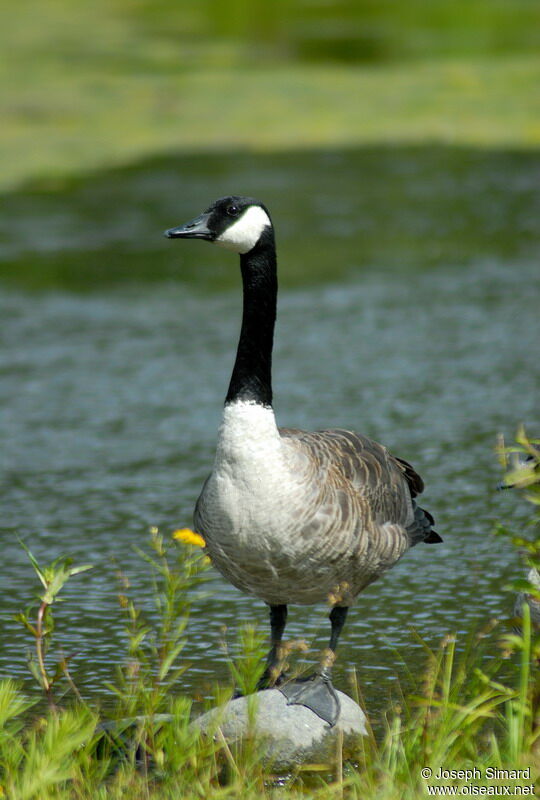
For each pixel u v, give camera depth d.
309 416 15.13
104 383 16.92
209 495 8.01
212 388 16.67
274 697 7.97
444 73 38.91
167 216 25.14
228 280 22.23
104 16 53.12
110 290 21.52
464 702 7.91
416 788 6.46
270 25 51.03
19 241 24.14
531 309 19.83
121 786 6.77
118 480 13.49
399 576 10.92
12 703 7.40
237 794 6.66
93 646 9.63
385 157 29.88
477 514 12.24
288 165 29.14
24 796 6.09
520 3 57.56
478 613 10.03
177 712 6.99
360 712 8.09
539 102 34.69
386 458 9.02
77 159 30.00
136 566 11.20
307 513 7.91
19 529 12.11
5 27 49.06
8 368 17.53
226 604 10.57
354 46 44.88
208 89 37.06
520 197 26.47
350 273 22.08
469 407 15.48
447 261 22.62
